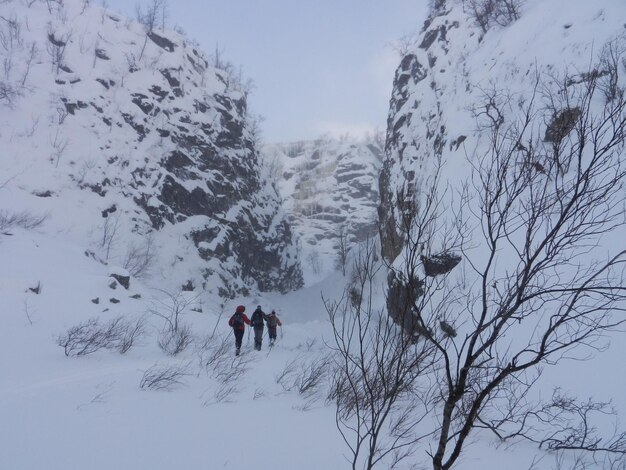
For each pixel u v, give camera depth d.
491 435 6.36
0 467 3.63
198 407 6.11
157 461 4.10
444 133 26.12
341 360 9.45
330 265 82.31
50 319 10.89
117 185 38.19
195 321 15.25
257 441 4.96
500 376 2.50
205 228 44.12
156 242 38.25
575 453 5.88
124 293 17.16
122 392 6.39
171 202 42.56
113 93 44.12
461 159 20.16
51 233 29.31
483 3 33.16
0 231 20.56
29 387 6.16
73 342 8.95
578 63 16.91
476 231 13.22
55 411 5.20
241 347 12.59
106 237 32.84
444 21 39.06
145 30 53.41
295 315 44.50
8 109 36.38
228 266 45.34
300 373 9.19
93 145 38.78
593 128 2.50
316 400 7.36
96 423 4.95
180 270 38.00
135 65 48.19
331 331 17.34
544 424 6.70
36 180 32.34
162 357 9.70
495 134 2.88
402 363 3.14
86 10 50.59
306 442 5.14
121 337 10.32
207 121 51.41
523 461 5.40
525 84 19.75
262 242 53.69
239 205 51.00
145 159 42.03
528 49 22.30
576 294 2.46
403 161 34.56
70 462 3.86
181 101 50.00
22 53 41.97
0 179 30.69
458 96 28.36
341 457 4.79
